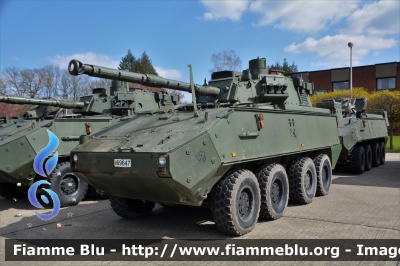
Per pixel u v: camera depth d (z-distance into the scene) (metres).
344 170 14.05
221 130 5.73
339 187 10.31
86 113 12.38
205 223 6.93
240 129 6.14
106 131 6.86
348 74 35.69
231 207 5.73
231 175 5.97
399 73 33.44
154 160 5.08
